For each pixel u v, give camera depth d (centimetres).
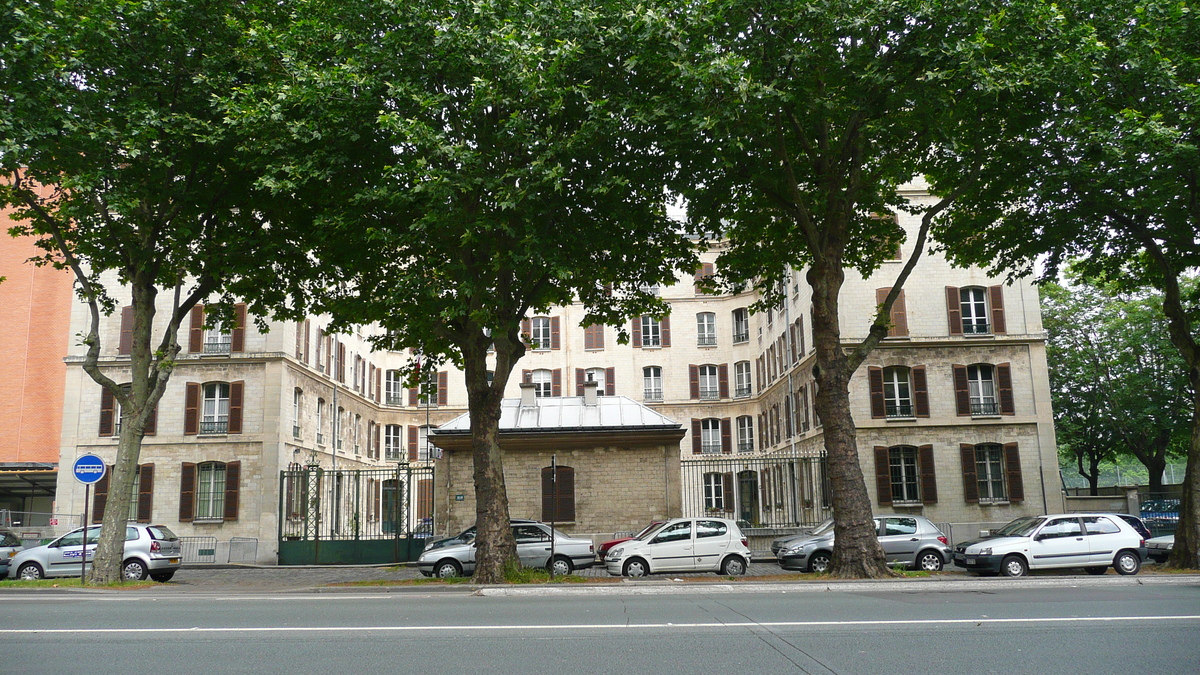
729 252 2192
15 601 1389
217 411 3447
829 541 2098
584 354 5141
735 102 1477
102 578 1834
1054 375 4197
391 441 5034
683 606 1186
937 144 1878
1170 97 1661
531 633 912
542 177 1535
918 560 2114
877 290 3338
